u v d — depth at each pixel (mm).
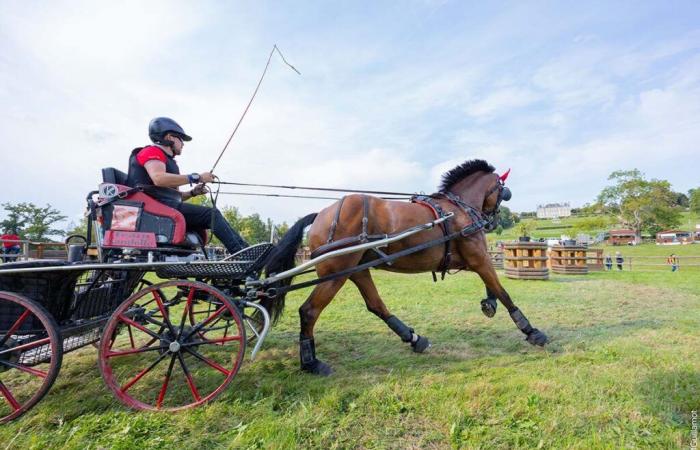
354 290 8406
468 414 2479
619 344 3941
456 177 4512
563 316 5605
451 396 2717
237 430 2391
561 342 4203
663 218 62469
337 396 2721
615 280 10672
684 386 2848
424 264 3854
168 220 3035
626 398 2672
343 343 4379
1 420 2508
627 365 3311
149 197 3070
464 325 5207
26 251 7512
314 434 2318
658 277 12000
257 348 2738
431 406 2596
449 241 3914
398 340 4484
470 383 2920
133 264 2768
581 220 73000
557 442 2172
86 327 2998
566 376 3027
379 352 4027
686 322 5086
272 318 3516
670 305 6445
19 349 2639
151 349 2779
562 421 2375
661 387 2814
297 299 7598
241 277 3225
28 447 2240
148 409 2639
